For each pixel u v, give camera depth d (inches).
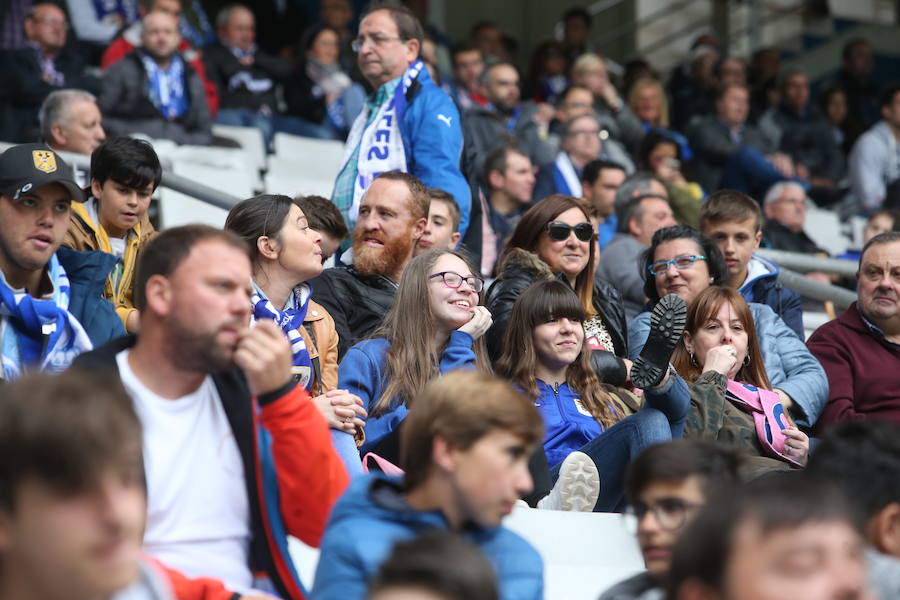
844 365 821.2
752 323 757.3
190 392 435.8
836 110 1882.4
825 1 2217.0
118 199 720.3
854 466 424.2
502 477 390.6
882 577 387.2
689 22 2178.9
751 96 1804.9
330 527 405.7
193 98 1301.7
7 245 603.5
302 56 1529.3
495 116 1381.6
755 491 302.2
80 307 630.5
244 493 440.8
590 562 578.9
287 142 1428.4
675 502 402.6
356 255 781.9
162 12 1298.0
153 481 426.0
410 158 880.9
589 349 732.7
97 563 291.4
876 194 1705.2
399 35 887.1
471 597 305.0
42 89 1243.2
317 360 698.2
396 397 644.1
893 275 817.5
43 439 288.0
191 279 417.7
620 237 993.5
